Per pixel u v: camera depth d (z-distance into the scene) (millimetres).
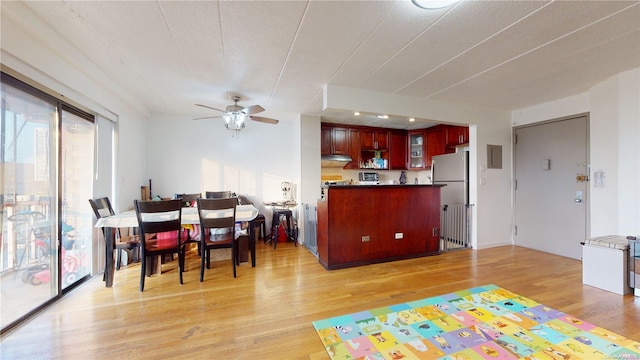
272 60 2588
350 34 2131
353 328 1991
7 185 1939
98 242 3102
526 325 2016
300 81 3137
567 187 3771
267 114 4676
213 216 3084
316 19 1929
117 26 2020
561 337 1860
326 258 3332
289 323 2070
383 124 5570
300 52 2428
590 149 3383
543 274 3096
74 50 2359
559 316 2143
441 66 2746
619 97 2994
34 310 2158
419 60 2605
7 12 1723
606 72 2934
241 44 2285
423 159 5824
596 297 2486
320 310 2270
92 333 1922
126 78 3035
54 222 2391
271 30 2070
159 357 1679
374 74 2945
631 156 2900
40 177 2244
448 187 4844
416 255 3783
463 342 1815
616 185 3057
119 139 3521
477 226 4234
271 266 3428
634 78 2855
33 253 2182
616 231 3059
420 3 1735
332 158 5191
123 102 3582
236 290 2674
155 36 2160
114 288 2703
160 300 2445
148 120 4562
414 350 1736
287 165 5324
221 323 2066
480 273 3139
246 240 3594
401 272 3189
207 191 4789
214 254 3670
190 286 2768
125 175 3721
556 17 1928
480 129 4250
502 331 1941
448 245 4402
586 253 2803
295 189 5066
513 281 2887
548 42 2285
